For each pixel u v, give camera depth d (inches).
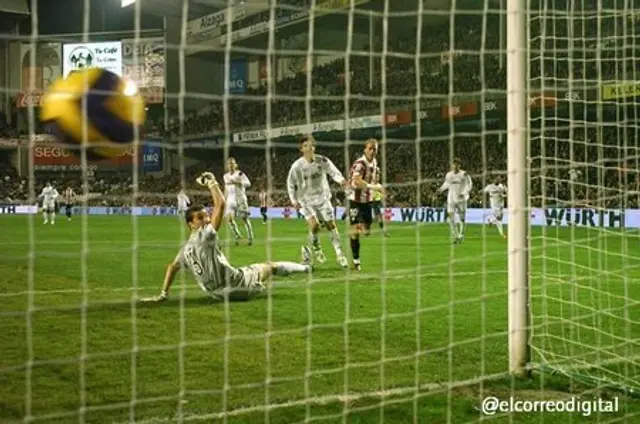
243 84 1608.0
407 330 224.5
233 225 587.8
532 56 219.3
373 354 193.9
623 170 236.5
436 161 1047.6
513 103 173.5
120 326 237.3
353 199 397.4
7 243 619.5
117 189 1523.1
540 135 206.7
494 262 414.9
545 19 198.2
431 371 177.8
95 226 931.3
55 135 126.6
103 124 126.9
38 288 335.6
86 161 129.0
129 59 1601.9
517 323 175.8
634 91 232.4
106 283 350.3
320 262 430.9
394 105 1074.7
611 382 171.5
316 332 220.7
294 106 1146.0
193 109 1637.6
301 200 389.7
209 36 1536.7
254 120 1206.9
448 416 146.4
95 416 145.2
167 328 233.3
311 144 386.3
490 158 1014.4
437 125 1090.1
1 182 1571.1
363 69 1190.9
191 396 157.3
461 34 1082.1
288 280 338.3
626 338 207.2
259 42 1470.2
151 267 419.2
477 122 1047.0
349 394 158.7
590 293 291.7
